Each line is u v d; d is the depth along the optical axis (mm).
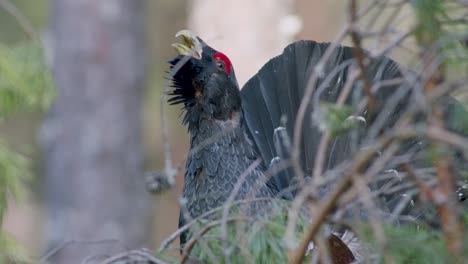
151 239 22375
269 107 11195
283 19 18406
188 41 10875
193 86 10750
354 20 6508
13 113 8047
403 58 9586
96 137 21516
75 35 21344
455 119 6797
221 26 18469
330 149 10680
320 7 19562
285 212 7535
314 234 6172
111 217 21516
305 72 10914
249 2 18422
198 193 10391
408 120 6434
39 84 7355
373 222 5848
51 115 21641
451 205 6109
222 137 10500
